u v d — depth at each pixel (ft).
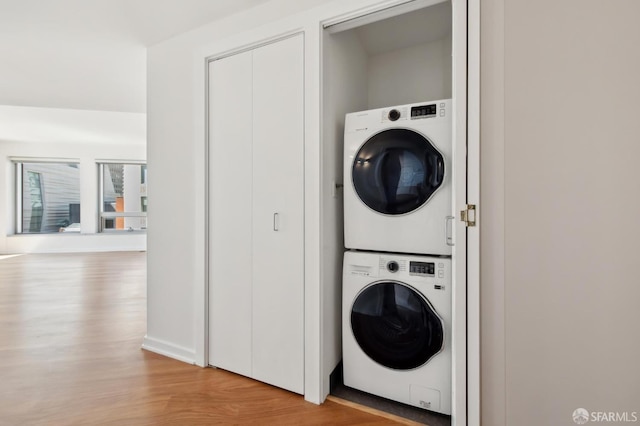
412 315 4.74
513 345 3.53
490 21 3.54
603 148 3.12
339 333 5.64
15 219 20.26
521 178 3.45
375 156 5.08
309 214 4.95
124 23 5.90
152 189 6.70
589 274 3.21
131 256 19.06
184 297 6.29
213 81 5.90
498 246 3.57
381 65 7.27
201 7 5.40
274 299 5.32
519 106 3.44
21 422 4.39
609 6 3.07
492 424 3.63
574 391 3.29
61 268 15.47
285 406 4.82
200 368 5.94
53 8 5.42
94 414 4.58
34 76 8.63
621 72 3.05
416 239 4.80
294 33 5.04
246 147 5.57
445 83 6.64
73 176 20.90
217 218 5.90
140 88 9.56
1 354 6.48
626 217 3.06
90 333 7.61
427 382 4.63
